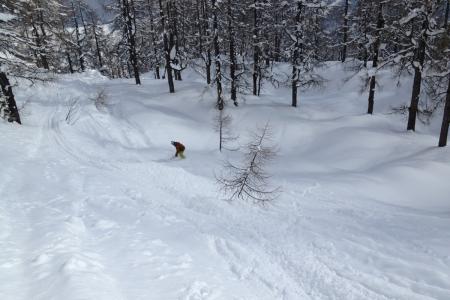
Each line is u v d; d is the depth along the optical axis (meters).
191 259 6.76
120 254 6.49
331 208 10.73
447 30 15.84
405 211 10.67
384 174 14.45
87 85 32.03
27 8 18.30
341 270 6.68
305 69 24.19
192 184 12.72
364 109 26.02
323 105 26.94
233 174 14.06
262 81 32.34
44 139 18.03
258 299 5.76
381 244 7.75
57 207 9.05
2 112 19.11
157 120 22.22
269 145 20.58
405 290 5.94
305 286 6.27
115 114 23.77
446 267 6.54
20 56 18.20
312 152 19.53
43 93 27.78
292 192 12.30
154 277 5.73
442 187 13.44
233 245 7.70
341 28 33.44
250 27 24.47
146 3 29.08
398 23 17.25
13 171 12.40
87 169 13.80
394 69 26.80
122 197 10.66
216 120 21.97
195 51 29.48
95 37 44.88
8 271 5.20
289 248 7.68
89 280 4.96
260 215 9.95
